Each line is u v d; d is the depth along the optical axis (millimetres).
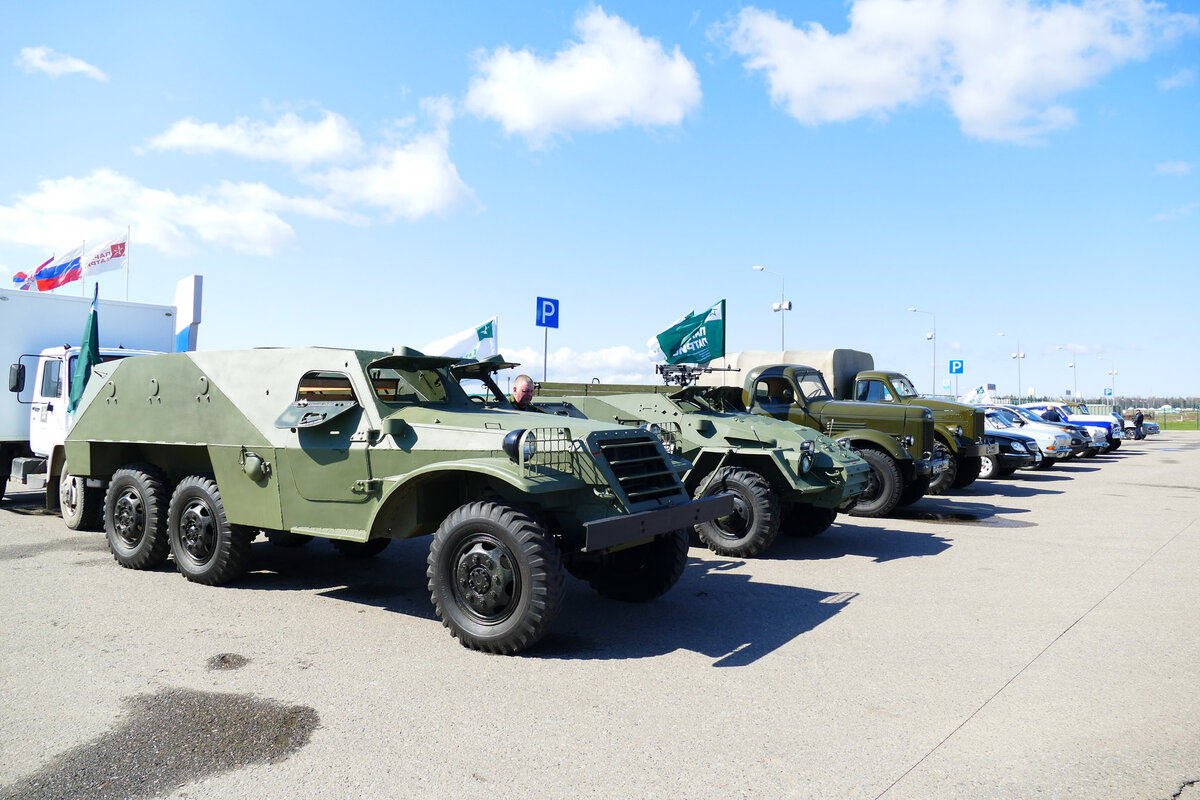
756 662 4578
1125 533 9375
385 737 3514
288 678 4250
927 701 3977
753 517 7629
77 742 3438
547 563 4531
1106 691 4121
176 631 5066
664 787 3064
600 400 8844
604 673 4367
